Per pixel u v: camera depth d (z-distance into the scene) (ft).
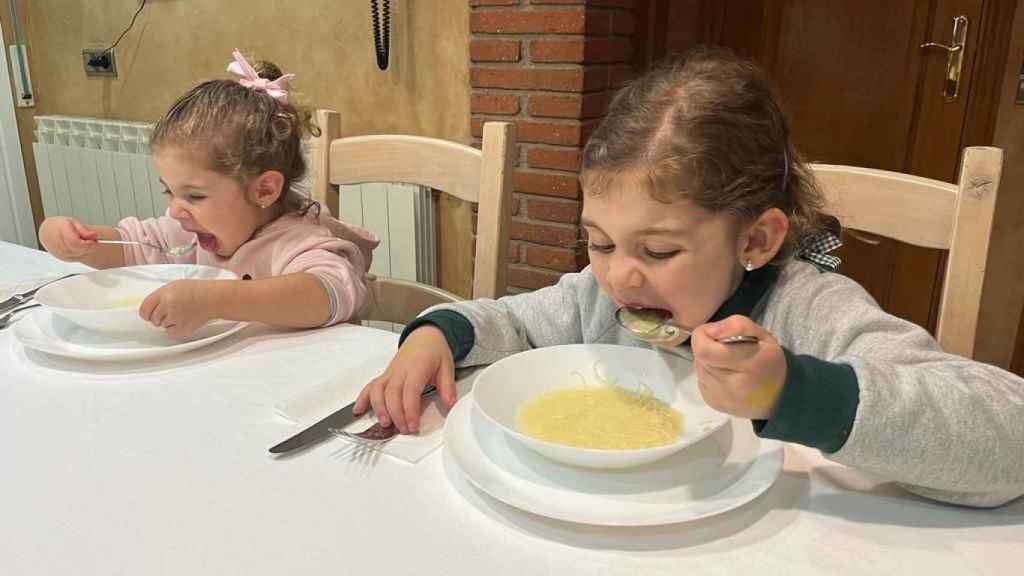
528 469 2.06
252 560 1.73
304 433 2.28
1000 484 1.87
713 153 2.31
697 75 2.50
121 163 8.82
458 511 1.92
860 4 7.66
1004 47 7.28
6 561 1.73
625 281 2.38
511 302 3.21
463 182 4.08
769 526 1.86
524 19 6.50
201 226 3.77
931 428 1.83
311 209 4.26
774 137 2.52
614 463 1.96
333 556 1.74
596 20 6.45
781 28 8.01
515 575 1.68
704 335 1.80
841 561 1.73
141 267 3.55
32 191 10.08
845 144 8.11
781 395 1.80
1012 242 7.73
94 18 8.99
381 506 1.94
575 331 3.24
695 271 2.36
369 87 7.61
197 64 8.50
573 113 6.54
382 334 3.18
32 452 2.20
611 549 1.77
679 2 7.91
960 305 3.01
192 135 3.58
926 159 7.81
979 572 1.69
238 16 8.09
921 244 3.13
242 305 3.05
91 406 2.51
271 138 3.84
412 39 7.27
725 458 2.11
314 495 1.99
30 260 4.24
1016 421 1.89
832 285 2.57
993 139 7.55
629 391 2.48
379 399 2.44
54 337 3.04
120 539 1.81
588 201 2.42
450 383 2.58
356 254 3.88
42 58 9.52
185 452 2.21
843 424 1.82
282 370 2.82
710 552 1.76
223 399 2.57
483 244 3.89
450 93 7.22
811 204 2.83
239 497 1.98
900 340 2.23
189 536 1.82
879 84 7.80
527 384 2.48
